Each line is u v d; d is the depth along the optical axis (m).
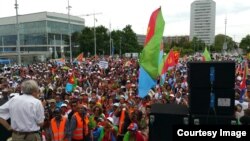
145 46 9.06
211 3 161.62
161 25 9.08
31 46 108.00
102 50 88.75
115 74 24.95
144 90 9.05
